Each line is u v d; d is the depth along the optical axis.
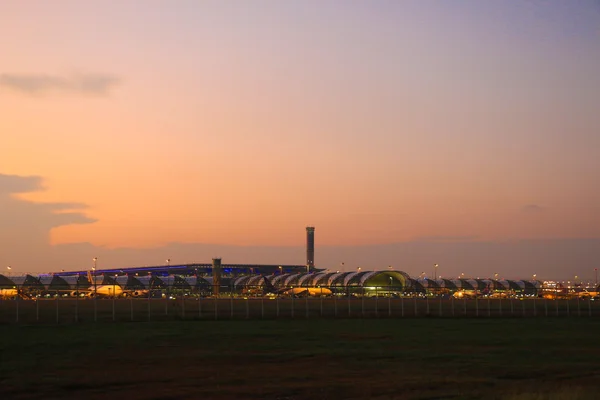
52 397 36.91
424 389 39.34
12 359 50.22
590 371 46.44
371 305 127.88
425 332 72.44
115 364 48.34
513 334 70.94
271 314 97.81
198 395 37.56
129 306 120.94
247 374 44.62
